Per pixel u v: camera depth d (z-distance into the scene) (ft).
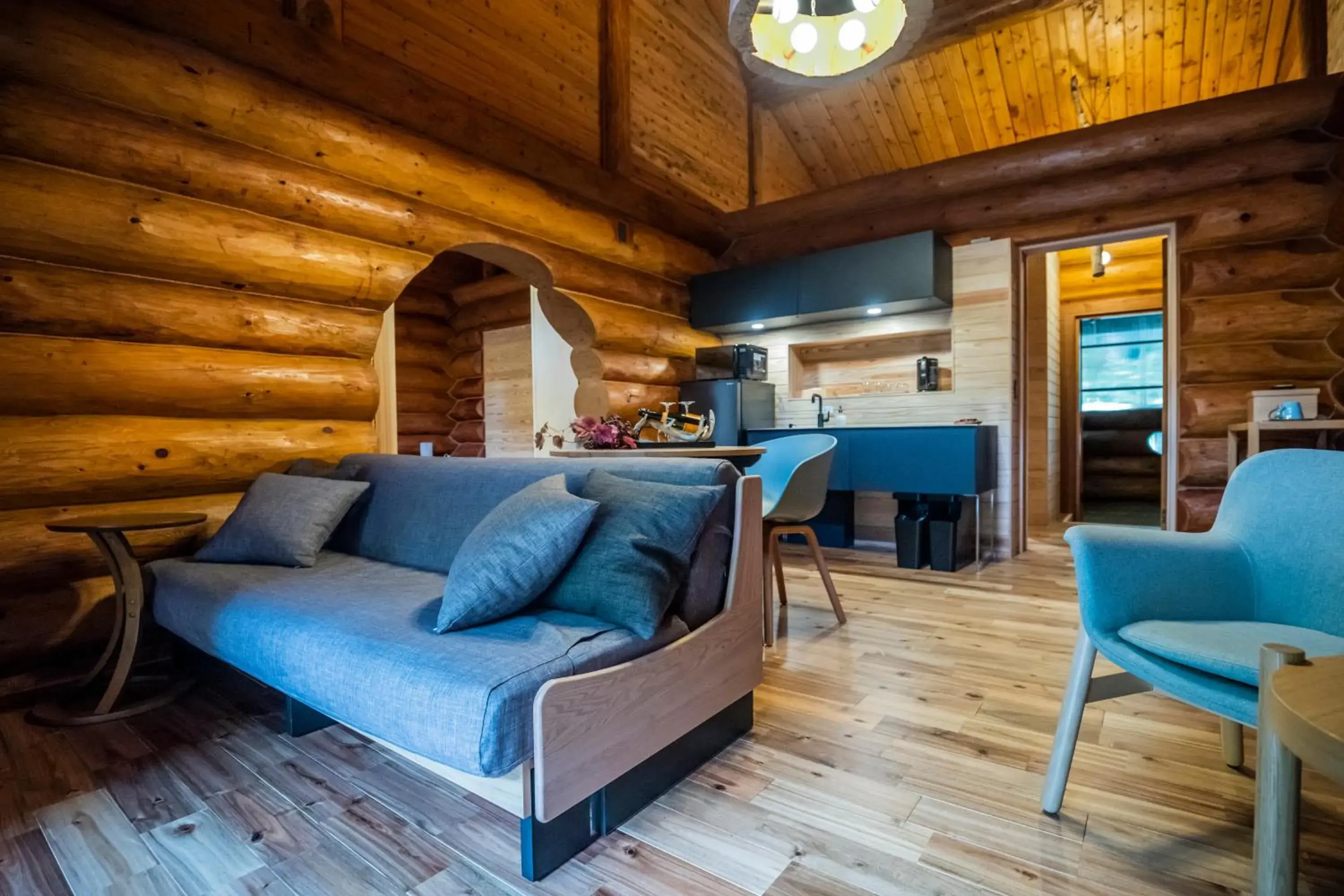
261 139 9.20
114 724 6.65
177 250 8.35
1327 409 11.82
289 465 9.62
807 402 17.24
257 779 5.57
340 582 6.56
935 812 4.97
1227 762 5.56
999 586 12.09
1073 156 13.35
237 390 9.03
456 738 4.04
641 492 5.74
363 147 10.25
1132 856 4.41
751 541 6.32
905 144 19.58
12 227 7.18
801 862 4.42
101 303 7.82
